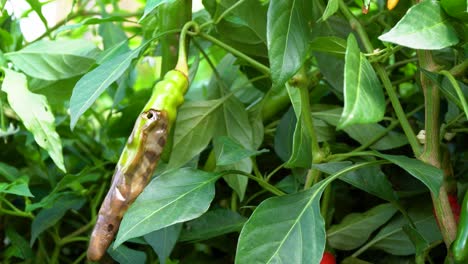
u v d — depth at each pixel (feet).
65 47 1.52
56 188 1.53
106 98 2.38
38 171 1.86
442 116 1.66
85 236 1.74
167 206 1.18
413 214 1.43
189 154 1.51
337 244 1.44
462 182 1.54
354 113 0.96
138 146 1.19
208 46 1.73
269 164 1.77
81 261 1.83
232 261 1.62
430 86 1.20
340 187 1.65
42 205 1.54
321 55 1.52
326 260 1.29
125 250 1.46
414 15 1.04
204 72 2.64
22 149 1.88
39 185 1.85
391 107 1.72
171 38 1.38
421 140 1.28
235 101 1.55
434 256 1.49
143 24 1.58
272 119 1.74
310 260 1.07
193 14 1.75
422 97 1.68
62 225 1.80
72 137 1.88
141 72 2.62
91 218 1.74
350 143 1.74
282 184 1.57
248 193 1.72
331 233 1.45
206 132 1.52
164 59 1.40
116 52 1.49
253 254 1.09
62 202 1.64
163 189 1.21
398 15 1.58
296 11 1.19
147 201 1.18
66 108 1.97
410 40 1.02
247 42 1.55
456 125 1.52
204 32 1.48
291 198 1.16
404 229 1.28
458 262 1.07
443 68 1.20
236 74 1.85
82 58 1.52
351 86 0.98
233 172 1.29
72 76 1.53
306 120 1.35
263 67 1.39
